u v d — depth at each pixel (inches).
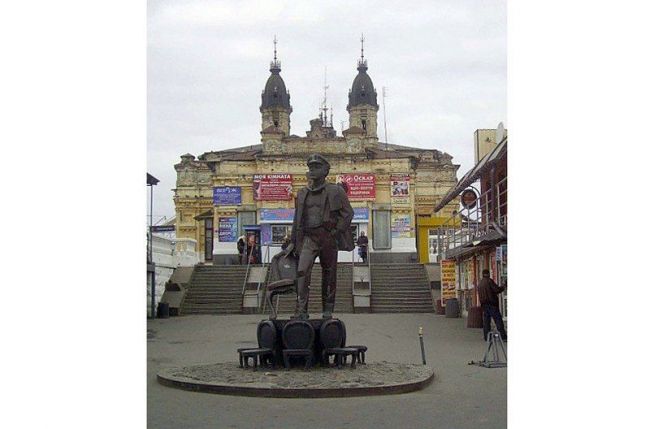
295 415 390.0
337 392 438.0
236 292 1273.4
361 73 2133.4
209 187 1950.1
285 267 545.0
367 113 2094.0
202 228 1915.6
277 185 1626.5
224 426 366.0
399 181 1638.8
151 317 1125.1
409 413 396.8
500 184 928.3
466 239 1077.1
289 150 1647.4
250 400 427.2
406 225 1632.6
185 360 631.2
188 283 1299.2
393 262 1620.3
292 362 519.5
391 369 516.7
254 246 1604.3
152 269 1139.3
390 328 922.1
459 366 581.3
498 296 815.1
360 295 1219.9
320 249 540.4
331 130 1825.8
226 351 699.4
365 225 1624.0
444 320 1030.4
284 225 1621.6
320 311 1206.9
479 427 369.7
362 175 1637.6
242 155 1680.6
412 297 1237.7
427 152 1907.0
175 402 421.1
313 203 540.4
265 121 2119.8
